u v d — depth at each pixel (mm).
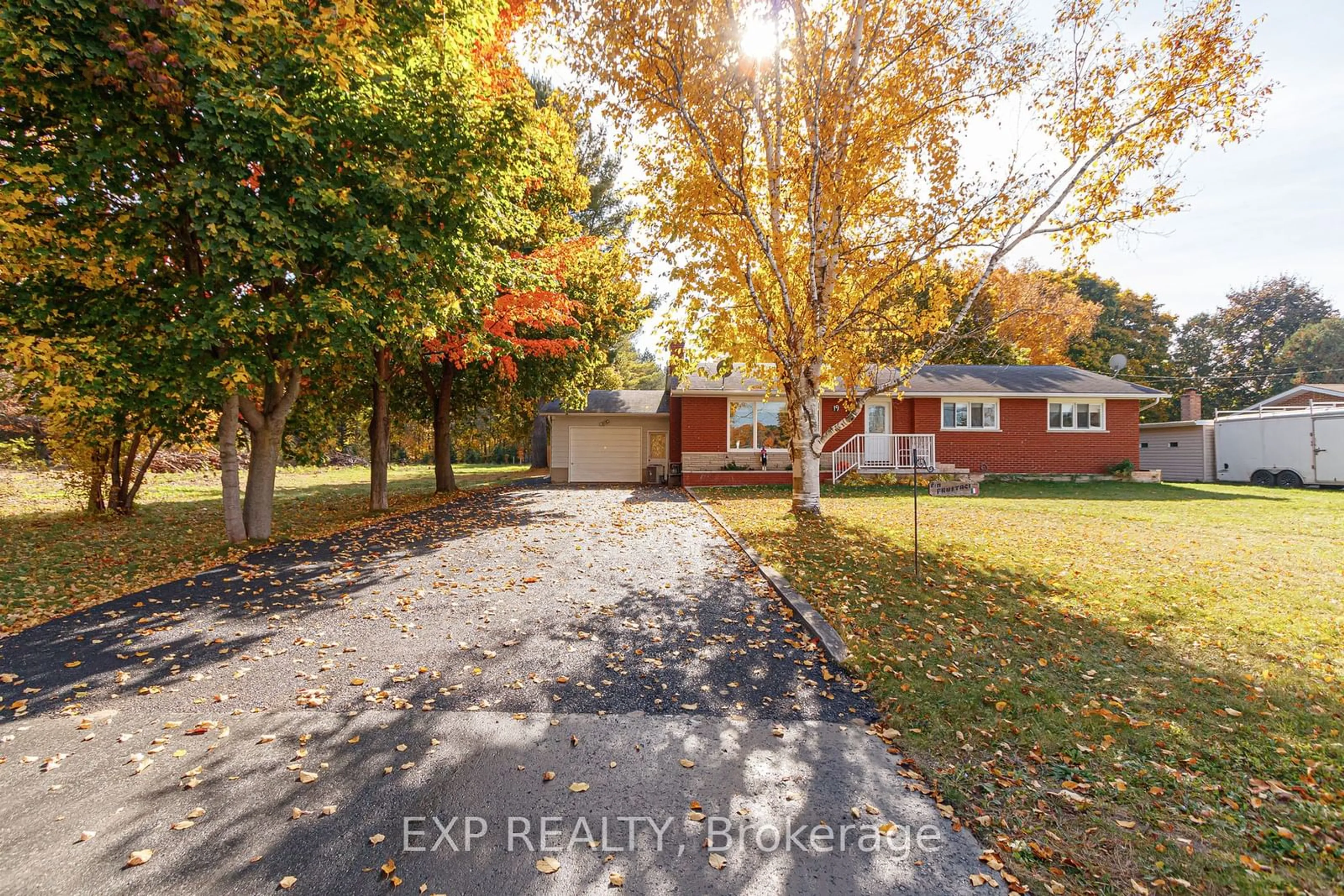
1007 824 2555
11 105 6055
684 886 2215
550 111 10406
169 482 20625
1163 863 2287
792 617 5414
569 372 16250
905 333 11047
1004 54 9266
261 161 7027
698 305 10828
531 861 2355
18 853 2365
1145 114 8898
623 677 4156
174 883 2213
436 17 8102
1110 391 19938
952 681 3959
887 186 10477
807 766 3053
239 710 3652
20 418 13281
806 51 9602
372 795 2791
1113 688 3822
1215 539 8781
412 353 11359
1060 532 9367
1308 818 2529
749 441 20078
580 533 9688
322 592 6148
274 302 7398
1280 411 19156
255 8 6258
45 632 4977
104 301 7293
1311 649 4379
